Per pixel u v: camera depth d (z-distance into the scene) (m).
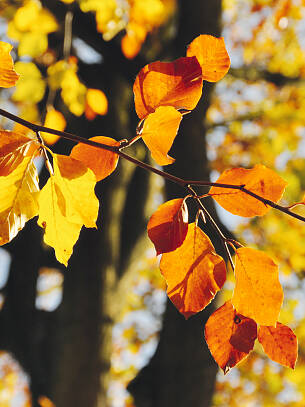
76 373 3.05
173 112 0.83
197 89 0.83
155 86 0.83
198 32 3.37
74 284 3.28
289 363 0.81
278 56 6.33
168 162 0.84
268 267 0.81
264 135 6.64
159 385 2.97
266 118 6.57
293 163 6.38
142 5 2.86
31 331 3.29
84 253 3.34
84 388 3.03
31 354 3.19
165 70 0.82
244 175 0.82
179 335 2.99
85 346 3.11
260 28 6.18
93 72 3.77
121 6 2.81
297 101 6.71
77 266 3.31
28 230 3.60
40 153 0.84
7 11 2.72
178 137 3.33
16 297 3.45
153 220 0.82
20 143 0.83
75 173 0.84
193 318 3.02
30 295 3.48
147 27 3.25
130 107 3.91
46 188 0.85
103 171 0.85
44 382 3.09
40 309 3.45
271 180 0.82
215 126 6.55
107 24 2.83
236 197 0.83
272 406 7.61
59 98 3.37
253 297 0.81
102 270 3.30
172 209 0.83
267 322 0.81
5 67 0.84
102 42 3.42
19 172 0.84
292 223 6.44
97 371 3.09
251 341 0.82
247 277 0.81
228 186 0.82
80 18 3.17
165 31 3.71
